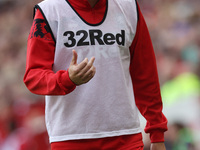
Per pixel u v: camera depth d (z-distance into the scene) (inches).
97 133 384.8
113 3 405.4
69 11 390.9
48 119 396.2
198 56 1222.3
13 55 1754.4
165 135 840.3
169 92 945.5
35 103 1042.1
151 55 424.8
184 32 1461.6
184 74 996.6
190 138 829.2
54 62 390.6
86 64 350.0
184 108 876.0
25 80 382.9
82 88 386.6
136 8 417.1
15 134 1042.7
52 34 389.4
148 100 426.9
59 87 363.3
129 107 397.1
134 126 400.8
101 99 386.9
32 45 385.4
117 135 389.7
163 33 1481.3
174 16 1608.0
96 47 389.1
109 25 398.0
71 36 387.5
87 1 390.9
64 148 386.0
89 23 391.5
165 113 887.7
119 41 398.3
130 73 430.0
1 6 2075.5
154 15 1652.3
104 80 389.1
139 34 416.8
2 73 1566.2
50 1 396.5
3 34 1910.7
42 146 962.1
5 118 1106.7
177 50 1277.1
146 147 813.9
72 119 386.0
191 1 1670.8
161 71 1143.0
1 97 1254.3
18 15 2014.0
